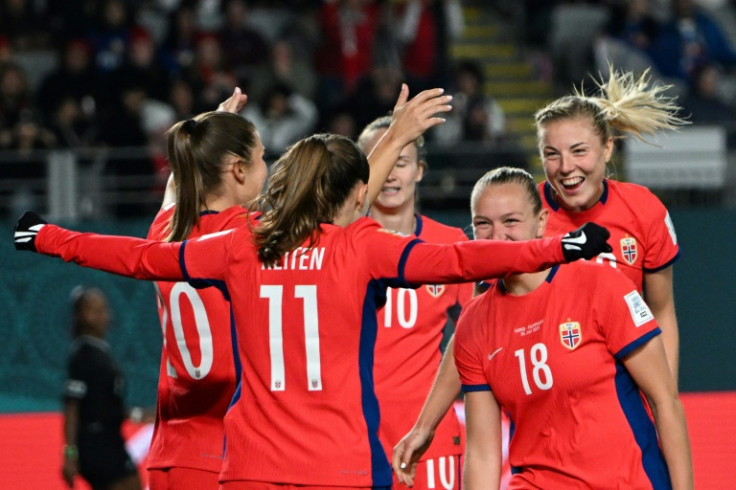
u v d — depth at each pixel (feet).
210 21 167.32
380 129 62.39
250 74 150.92
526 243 40.06
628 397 45.44
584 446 44.86
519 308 46.06
